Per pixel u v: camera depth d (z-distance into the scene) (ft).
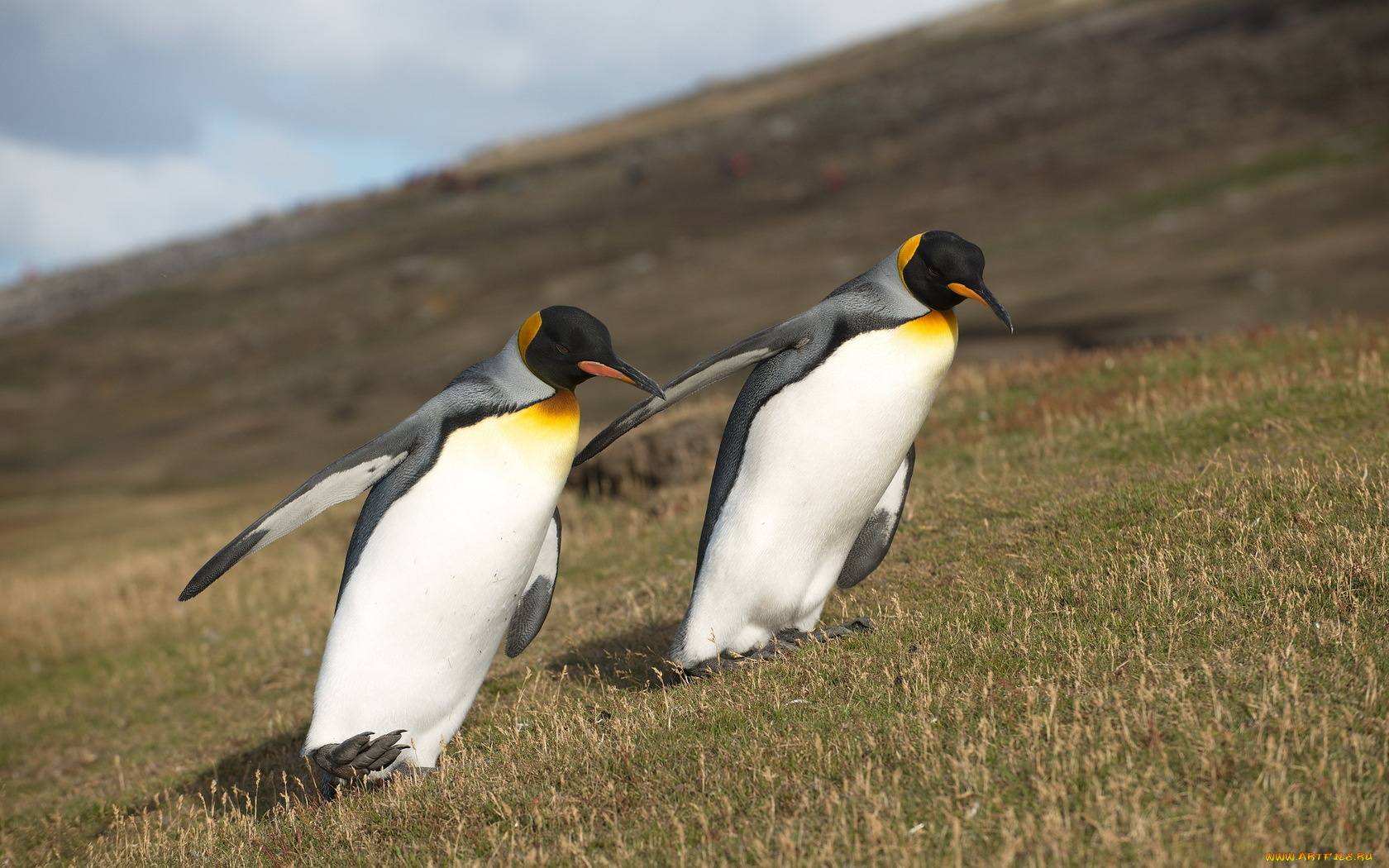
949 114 531.09
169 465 246.06
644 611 45.80
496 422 29.81
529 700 37.06
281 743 42.34
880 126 547.08
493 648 31.99
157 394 358.64
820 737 25.59
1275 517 35.09
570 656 42.52
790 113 620.90
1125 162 375.66
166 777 41.96
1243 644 26.32
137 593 82.74
